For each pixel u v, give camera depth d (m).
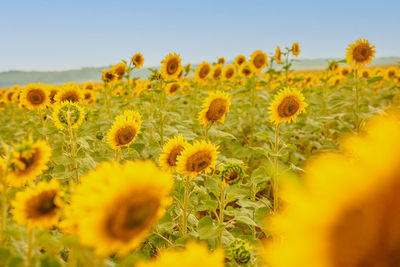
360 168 0.27
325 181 0.26
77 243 0.69
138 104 3.38
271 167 1.82
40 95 2.79
